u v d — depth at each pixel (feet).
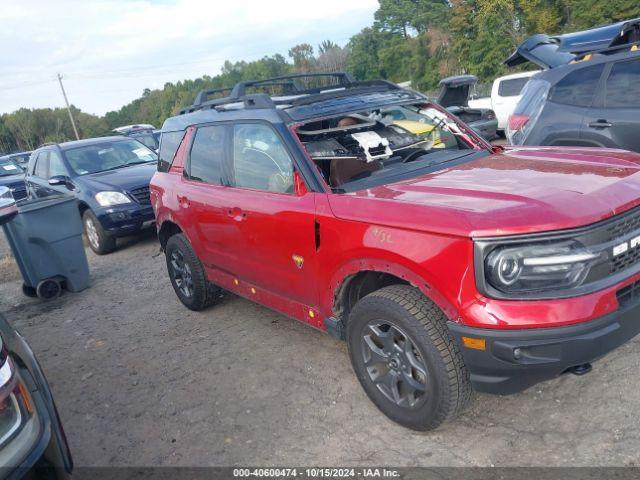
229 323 16.81
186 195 15.89
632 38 20.03
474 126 44.11
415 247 9.14
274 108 12.91
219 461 10.52
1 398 7.78
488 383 8.95
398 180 11.68
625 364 11.32
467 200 9.41
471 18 174.91
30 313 21.17
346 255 10.41
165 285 22.00
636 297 9.08
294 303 12.74
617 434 9.48
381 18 290.35
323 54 347.77
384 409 10.66
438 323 9.32
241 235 13.57
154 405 12.91
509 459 9.35
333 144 12.67
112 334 17.67
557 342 8.29
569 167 10.96
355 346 10.80
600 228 8.61
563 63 21.18
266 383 12.99
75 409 13.38
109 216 27.61
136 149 33.19
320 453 10.26
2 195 12.15
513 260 8.41
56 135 414.82
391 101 14.05
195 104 17.85
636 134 18.16
